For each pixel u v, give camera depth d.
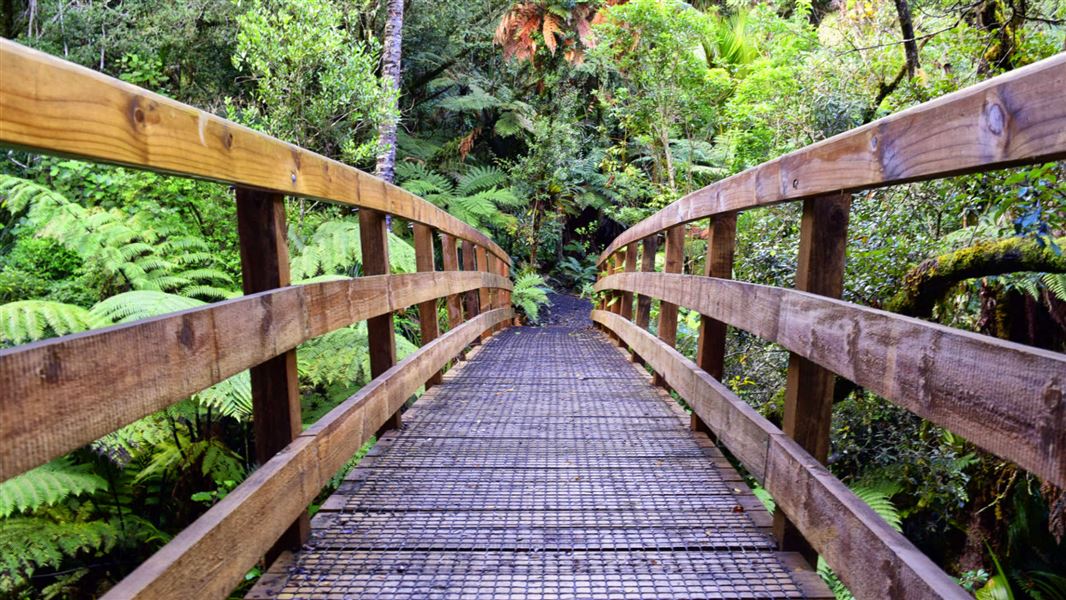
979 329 3.75
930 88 4.16
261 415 1.88
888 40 5.17
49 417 0.91
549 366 5.40
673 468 2.75
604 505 2.35
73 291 5.16
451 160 13.66
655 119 8.98
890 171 1.30
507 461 2.84
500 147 15.55
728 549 2.01
